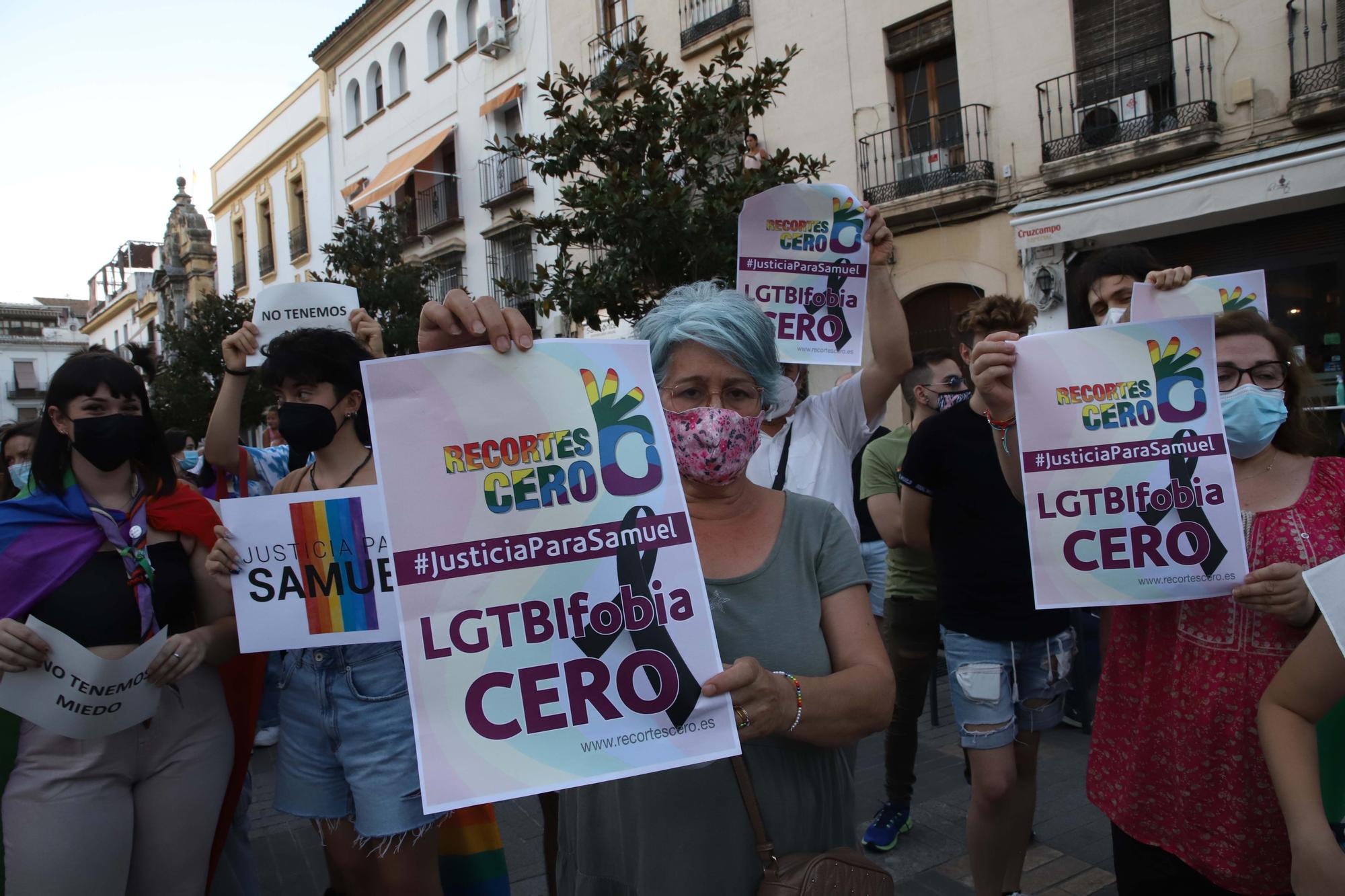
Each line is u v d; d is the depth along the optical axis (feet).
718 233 18.74
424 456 4.73
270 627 7.69
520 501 4.75
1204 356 6.56
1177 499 6.47
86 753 7.22
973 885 10.61
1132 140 29.63
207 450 10.83
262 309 11.64
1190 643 6.30
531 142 20.33
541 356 4.89
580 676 4.62
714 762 5.06
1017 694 9.09
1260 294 8.54
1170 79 29.32
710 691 4.45
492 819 9.50
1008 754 8.91
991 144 33.58
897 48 35.99
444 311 4.91
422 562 4.64
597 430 4.88
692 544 4.85
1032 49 32.22
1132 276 10.21
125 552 7.68
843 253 9.84
